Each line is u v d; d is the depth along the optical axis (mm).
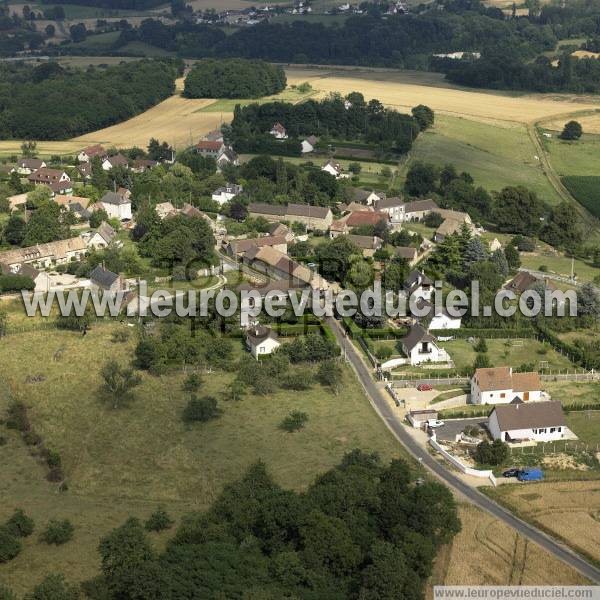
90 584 119438
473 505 139500
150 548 124188
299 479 144875
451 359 193875
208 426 163125
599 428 166000
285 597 113312
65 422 164500
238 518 129625
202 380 180625
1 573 123500
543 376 186750
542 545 129500
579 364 193375
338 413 168750
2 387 177375
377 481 139250
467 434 162625
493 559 125938
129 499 142250
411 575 116125
